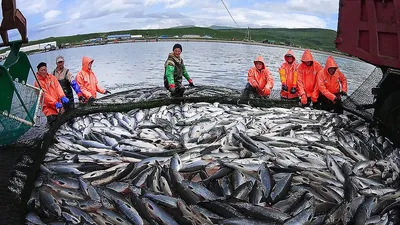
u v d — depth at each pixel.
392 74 3.83
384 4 3.68
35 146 3.45
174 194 2.60
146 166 2.92
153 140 3.50
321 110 4.69
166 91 5.95
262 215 2.28
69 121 4.29
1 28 3.50
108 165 3.05
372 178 2.88
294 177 2.76
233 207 2.33
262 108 4.81
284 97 5.41
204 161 2.94
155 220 2.30
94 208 2.45
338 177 2.85
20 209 2.42
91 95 5.38
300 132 3.78
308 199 2.47
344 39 4.13
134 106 4.81
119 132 3.81
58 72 5.22
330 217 2.32
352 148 3.36
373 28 3.82
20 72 3.85
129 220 2.32
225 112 4.48
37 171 2.92
